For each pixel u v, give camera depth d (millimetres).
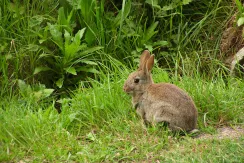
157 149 9555
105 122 10742
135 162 9273
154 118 10281
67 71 12234
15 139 9914
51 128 10289
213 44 13438
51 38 12680
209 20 13672
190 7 13984
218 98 11156
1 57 12258
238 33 13117
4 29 12680
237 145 9312
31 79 12539
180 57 13125
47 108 11273
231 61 12953
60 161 9359
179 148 9562
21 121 10258
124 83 10680
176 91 10289
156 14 13609
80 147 9734
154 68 12469
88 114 10844
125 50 13180
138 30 13336
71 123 10688
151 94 10383
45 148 9641
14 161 9375
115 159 9398
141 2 13844
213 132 10258
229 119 10789
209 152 9312
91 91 11508
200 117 10859
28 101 11297
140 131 10242
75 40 12070
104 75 12055
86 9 12828
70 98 12258
